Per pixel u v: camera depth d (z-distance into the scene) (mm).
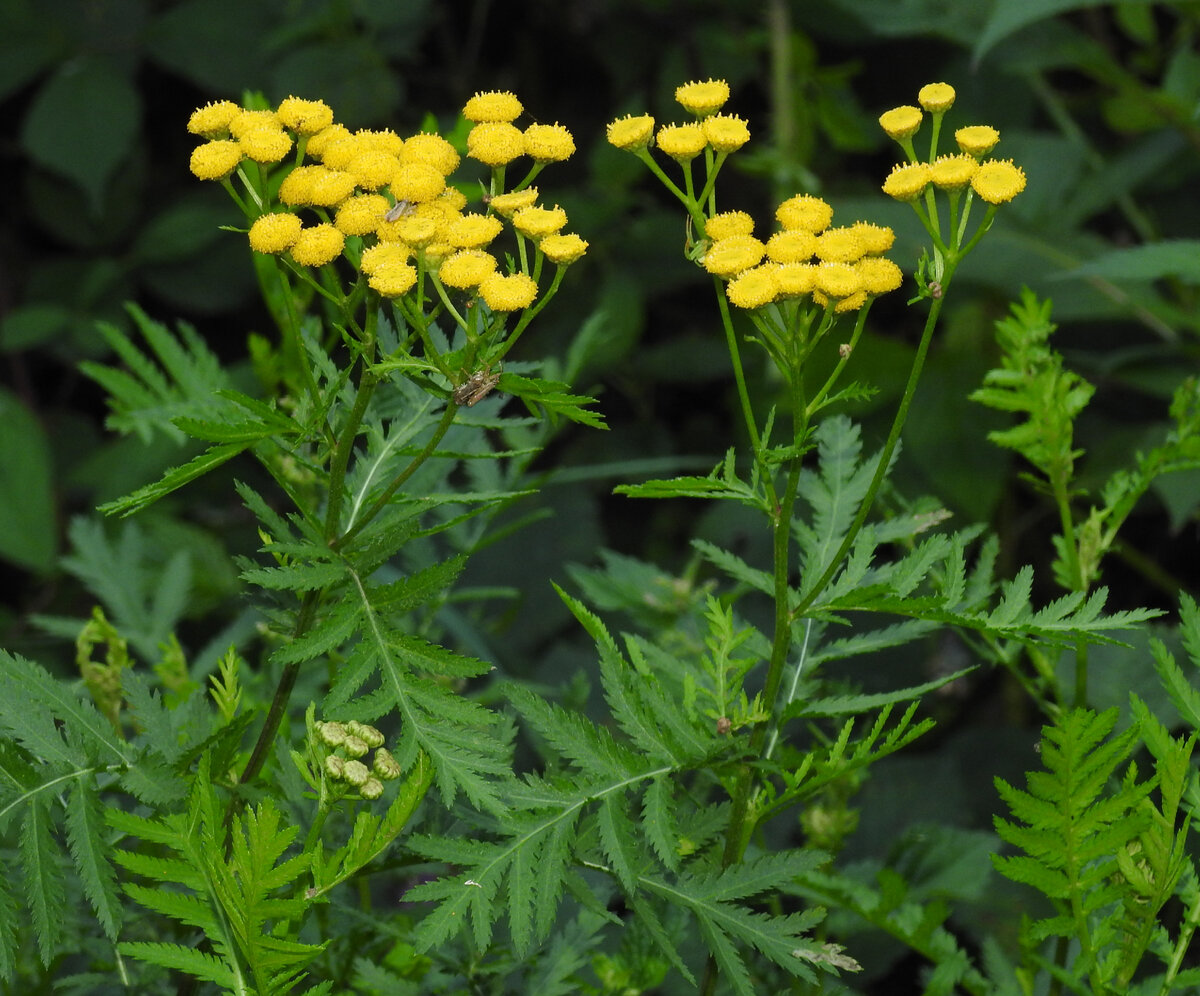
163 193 2479
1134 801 953
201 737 991
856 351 1628
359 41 2059
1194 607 987
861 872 1111
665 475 2055
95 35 2221
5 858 1004
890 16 1694
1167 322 1556
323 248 937
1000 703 1736
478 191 1010
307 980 1020
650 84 2283
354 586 951
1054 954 1013
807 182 1710
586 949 1012
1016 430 1038
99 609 1043
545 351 2043
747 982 937
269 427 940
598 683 1491
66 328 2309
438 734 936
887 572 987
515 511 1939
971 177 939
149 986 1005
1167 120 1638
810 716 970
